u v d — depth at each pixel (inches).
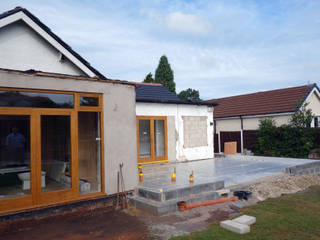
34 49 374.3
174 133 527.5
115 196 281.4
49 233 205.9
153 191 268.4
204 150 577.0
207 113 590.6
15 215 223.1
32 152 235.1
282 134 631.2
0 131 221.1
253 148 713.0
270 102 771.4
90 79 268.7
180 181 316.8
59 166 249.6
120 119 291.3
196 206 264.8
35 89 238.1
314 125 729.6
